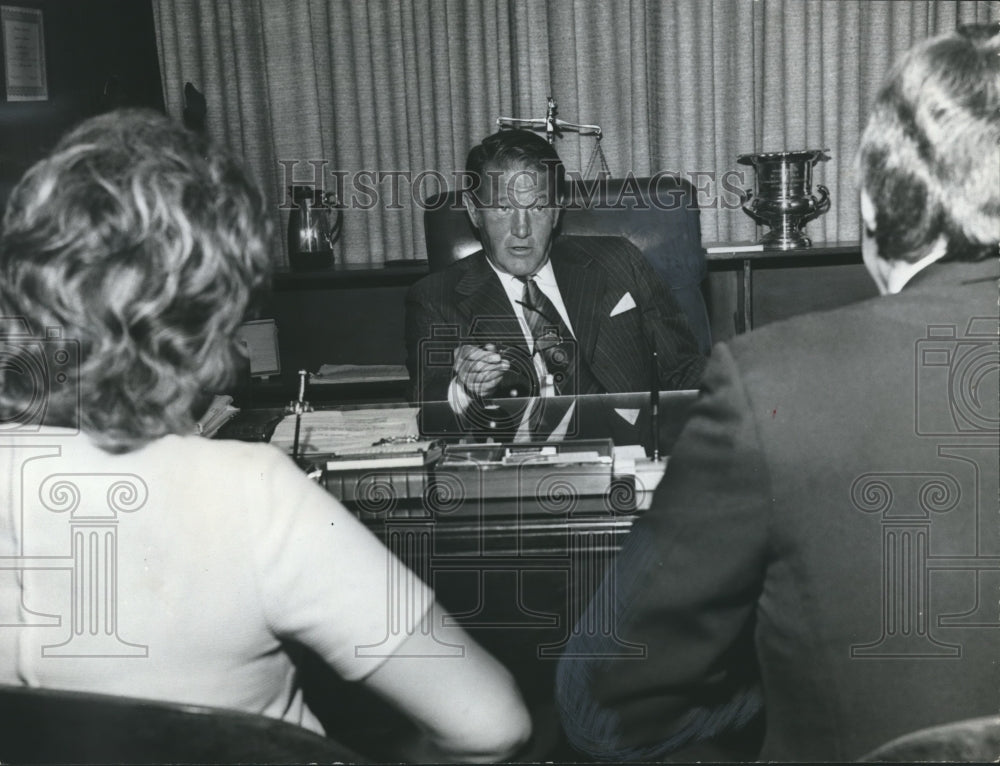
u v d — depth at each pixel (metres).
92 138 0.76
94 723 0.62
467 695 0.79
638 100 3.30
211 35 3.32
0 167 2.66
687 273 2.37
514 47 3.31
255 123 3.36
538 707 1.04
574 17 3.26
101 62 3.14
